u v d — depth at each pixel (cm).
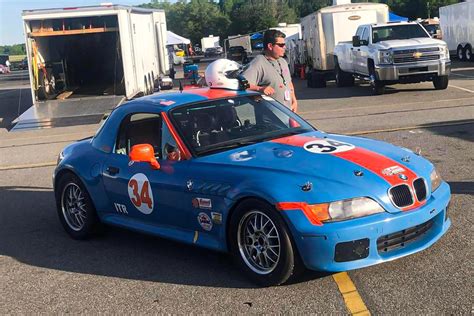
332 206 388
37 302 440
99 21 1708
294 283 427
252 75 608
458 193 632
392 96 1620
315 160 430
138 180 510
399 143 940
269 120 535
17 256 555
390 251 405
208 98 539
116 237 594
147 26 2050
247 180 421
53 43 1973
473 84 1767
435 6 8144
